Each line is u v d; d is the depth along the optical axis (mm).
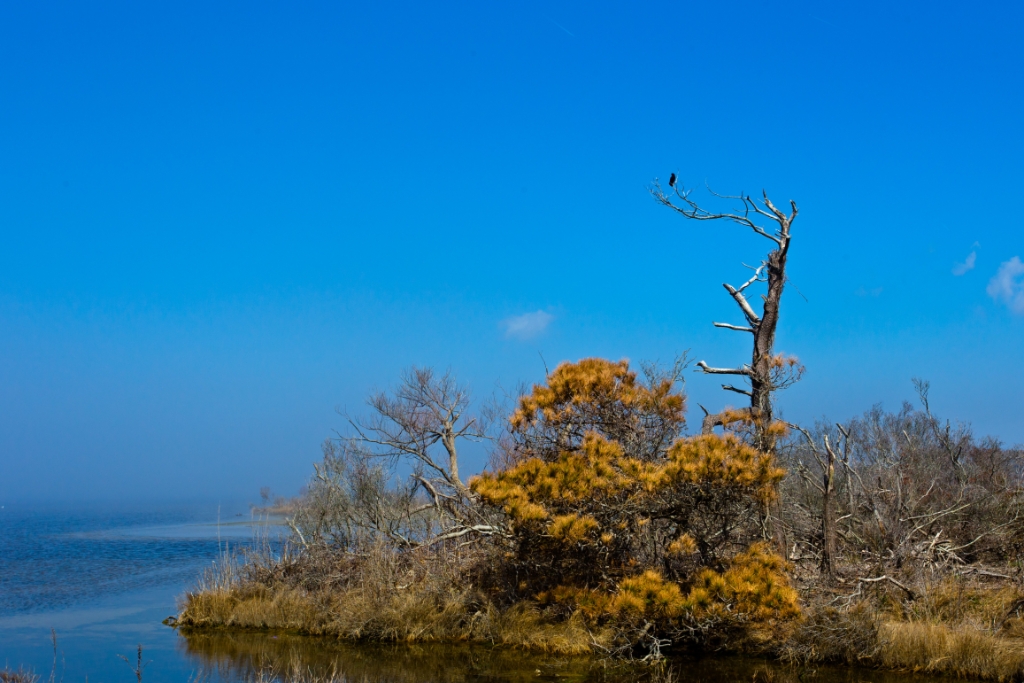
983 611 13273
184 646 15773
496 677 12820
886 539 15672
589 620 14445
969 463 21391
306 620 16891
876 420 25203
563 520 13039
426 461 20156
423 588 16734
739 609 12555
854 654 12727
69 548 41719
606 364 15320
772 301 15523
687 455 13047
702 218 16281
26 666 14250
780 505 15227
